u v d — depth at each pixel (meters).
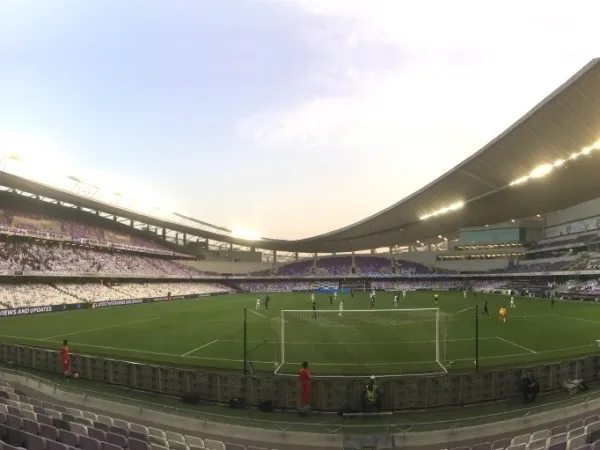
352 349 19.97
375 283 88.19
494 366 16.17
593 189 57.56
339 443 10.46
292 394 13.03
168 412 12.58
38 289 48.50
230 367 16.98
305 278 92.88
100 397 13.93
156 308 47.06
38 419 9.46
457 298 56.25
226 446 9.20
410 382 12.88
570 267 59.12
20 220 57.50
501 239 81.12
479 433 10.90
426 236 96.62
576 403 12.70
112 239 72.31
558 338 23.02
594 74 30.58
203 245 103.69
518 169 49.25
